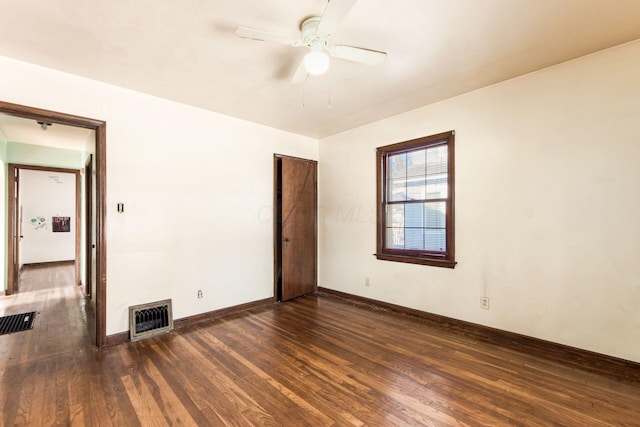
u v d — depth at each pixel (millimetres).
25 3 1770
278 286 4414
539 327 2727
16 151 4809
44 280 5723
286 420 1794
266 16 1926
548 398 1995
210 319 3602
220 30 2066
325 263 4859
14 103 2439
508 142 2896
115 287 2939
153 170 3197
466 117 3180
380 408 1904
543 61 2547
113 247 2936
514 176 2865
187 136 3453
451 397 2018
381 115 3840
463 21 1981
